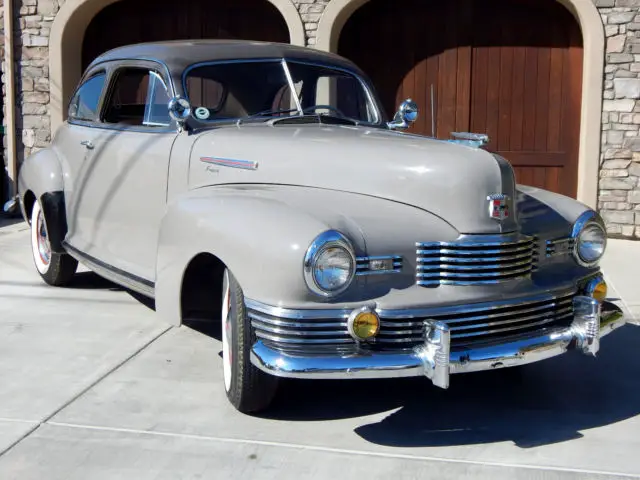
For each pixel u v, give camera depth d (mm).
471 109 9477
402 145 4070
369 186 3961
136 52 5344
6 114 9930
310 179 4086
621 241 8836
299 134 4398
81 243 5773
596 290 4125
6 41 9773
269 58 5137
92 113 5797
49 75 9742
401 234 3688
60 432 3748
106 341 5117
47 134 9883
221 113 4855
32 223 6625
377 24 9578
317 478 3342
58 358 4777
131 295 6273
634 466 3498
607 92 8805
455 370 3525
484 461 3523
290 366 3371
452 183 3795
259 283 3531
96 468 3402
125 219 5105
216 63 4957
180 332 5336
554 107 9344
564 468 3465
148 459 3492
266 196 3908
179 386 4352
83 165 5691
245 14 9844
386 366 3404
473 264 3744
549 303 3916
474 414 4078
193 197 4242
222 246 3740
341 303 3480
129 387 4324
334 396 4285
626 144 8812
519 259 3895
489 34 9352
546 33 9266
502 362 3617
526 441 3750
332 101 5312
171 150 4707
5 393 4215
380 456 3561
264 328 3525
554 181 9430
